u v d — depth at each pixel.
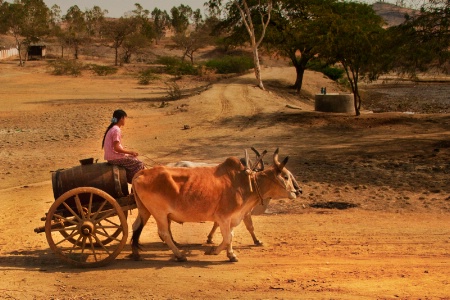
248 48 112.94
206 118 28.81
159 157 19.27
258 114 29.30
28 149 21.94
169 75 74.44
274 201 12.99
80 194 8.52
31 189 14.98
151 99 41.94
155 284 7.44
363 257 8.75
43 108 36.44
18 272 8.06
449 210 12.04
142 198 8.28
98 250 9.17
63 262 8.59
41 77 68.31
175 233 10.46
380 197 13.23
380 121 26.11
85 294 7.14
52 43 115.38
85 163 8.77
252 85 49.06
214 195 8.31
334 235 10.16
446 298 6.77
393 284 7.32
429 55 23.41
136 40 99.81
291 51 50.44
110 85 58.62
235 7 52.09
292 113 28.97
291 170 16.41
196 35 102.62
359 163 17.31
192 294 7.05
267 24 46.66
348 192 13.74
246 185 8.54
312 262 8.44
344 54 26.92
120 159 8.73
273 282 7.45
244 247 9.41
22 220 11.58
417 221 11.22
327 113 28.89
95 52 111.69
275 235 10.22
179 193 8.23
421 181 14.74
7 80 62.72
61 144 22.84
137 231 8.58
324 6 46.38
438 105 43.84
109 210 8.43
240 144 21.59
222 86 47.53
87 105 37.62
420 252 9.05
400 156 18.34
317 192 13.73
